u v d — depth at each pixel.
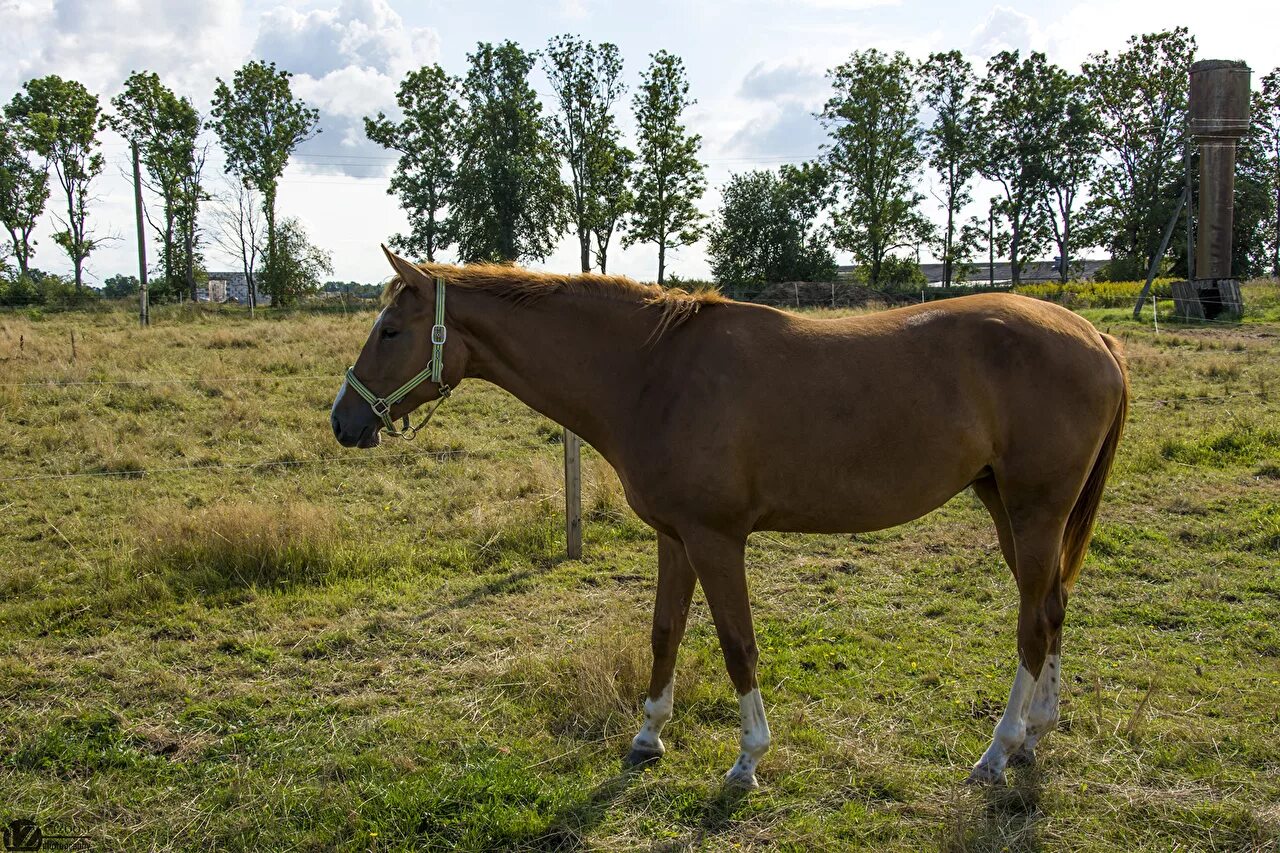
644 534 7.01
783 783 3.56
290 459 9.14
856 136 46.66
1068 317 3.77
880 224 47.31
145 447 9.34
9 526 7.02
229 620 5.33
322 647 4.97
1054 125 47.19
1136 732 3.81
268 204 49.16
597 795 3.49
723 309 3.62
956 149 48.16
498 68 45.91
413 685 4.54
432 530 7.03
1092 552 6.24
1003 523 3.90
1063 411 3.50
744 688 3.53
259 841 3.22
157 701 4.35
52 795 3.52
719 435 3.33
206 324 24.31
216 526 6.24
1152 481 7.82
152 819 3.36
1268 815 3.20
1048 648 3.68
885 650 4.84
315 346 16.28
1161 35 46.16
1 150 48.78
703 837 3.23
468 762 3.72
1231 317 20.91
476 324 3.67
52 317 27.80
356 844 3.18
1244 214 48.16
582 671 4.32
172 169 48.28
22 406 10.44
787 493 3.45
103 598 5.49
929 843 3.17
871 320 3.64
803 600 5.64
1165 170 47.47
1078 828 3.22
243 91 49.25
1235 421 9.40
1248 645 4.77
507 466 8.93
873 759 3.72
